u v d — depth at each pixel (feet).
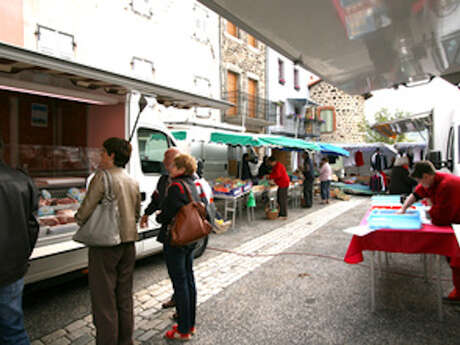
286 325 9.93
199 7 40.57
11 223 6.28
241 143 26.58
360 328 9.67
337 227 25.07
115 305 8.08
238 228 24.77
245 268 15.33
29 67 10.01
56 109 17.11
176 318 10.44
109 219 7.82
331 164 55.72
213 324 10.07
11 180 6.38
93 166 13.79
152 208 10.62
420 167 10.91
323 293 12.30
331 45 8.18
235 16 6.70
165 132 15.94
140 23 32.55
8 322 6.44
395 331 9.46
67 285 13.51
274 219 28.45
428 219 11.63
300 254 17.57
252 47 53.78
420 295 12.04
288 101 66.03
